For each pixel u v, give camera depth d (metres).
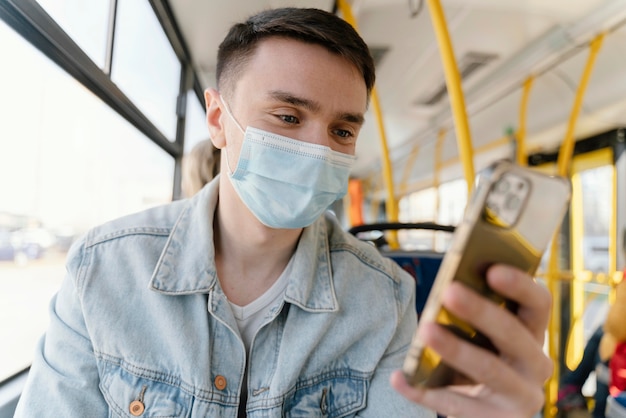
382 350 0.92
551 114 3.71
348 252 1.03
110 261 0.89
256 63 0.87
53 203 1.54
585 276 3.62
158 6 2.40
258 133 0.88
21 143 1.31
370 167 8.97
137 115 2.17
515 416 0.41
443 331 0.40
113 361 0.85
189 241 0.93
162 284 0.86
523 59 3.10
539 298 0.41
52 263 1.58
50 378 0.84
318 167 0.88
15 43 1.23
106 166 1.97
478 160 5.35
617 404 1.27
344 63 0.85
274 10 0.89
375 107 2.48
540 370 0.41
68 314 0.88
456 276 0.41
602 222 3.49
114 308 0.86
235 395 0.85
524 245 0.43
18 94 1.26
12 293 1.34
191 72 3.31
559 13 2.50
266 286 0.96
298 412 0.87
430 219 7.54
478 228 0.42
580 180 3.78
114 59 1.84
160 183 2.93
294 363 0.86
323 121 0.88
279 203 0.90
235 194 0.94
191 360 0.83
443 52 1.61
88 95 1.73
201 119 4.27
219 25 2.71
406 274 1.07
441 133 5.07
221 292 0.89
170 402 0.83
